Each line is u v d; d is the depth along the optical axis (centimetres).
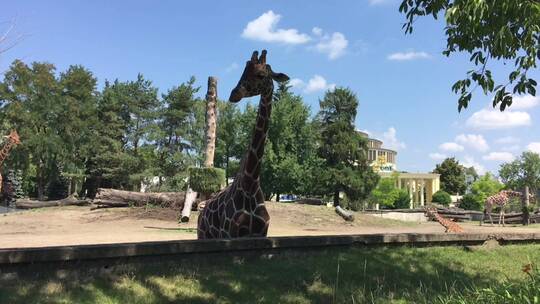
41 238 1240
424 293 634
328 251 751
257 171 755
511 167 6725
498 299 545
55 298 488
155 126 4988
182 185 4622
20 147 4678
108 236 1298
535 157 6644
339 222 2111
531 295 518
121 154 4853
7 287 490
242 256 666
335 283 630
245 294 568
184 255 623
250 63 760
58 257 529
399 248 835
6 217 1950
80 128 5019
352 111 4775
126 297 518
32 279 511
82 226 1673
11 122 4738
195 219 1852
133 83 5150
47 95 4881
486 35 644
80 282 529
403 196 6606
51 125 4950
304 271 651
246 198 749
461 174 9625
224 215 764
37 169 5244
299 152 4600
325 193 4581
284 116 4416
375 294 616
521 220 2961
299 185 4462
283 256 700
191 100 5103
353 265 698
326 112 4803
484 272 775
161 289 547
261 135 762
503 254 920
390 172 8638
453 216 3350
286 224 1939
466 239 931
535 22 559
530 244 1034
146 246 588
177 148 5047
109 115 5084
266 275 623
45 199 5269
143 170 4894
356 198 4622
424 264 762
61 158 5050
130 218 1905
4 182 4350
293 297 578
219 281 587
